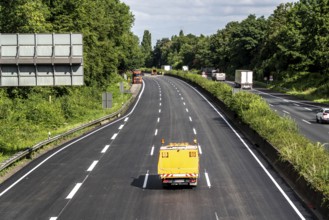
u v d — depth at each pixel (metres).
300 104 68.12
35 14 42.41
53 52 26.62
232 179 23.31
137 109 61.28
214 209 18.00
